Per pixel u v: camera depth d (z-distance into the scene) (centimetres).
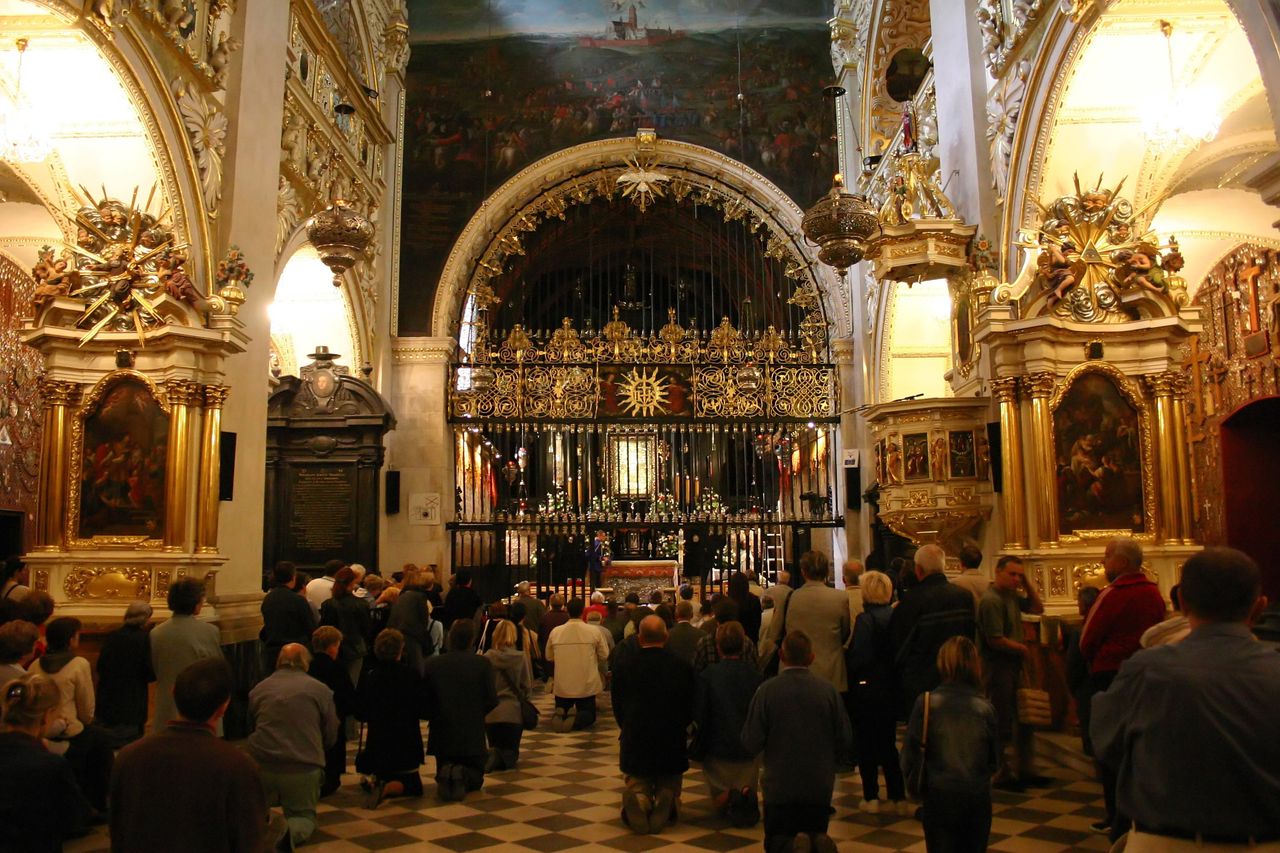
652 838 656
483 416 1944
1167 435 971
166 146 1014
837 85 2030
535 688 1408
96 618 941
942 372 1762
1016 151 1122
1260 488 1544
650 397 1973
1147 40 985
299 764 631
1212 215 1466
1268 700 285
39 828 369
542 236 2452
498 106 2078
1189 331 983
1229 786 283
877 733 711
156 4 995
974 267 1173
